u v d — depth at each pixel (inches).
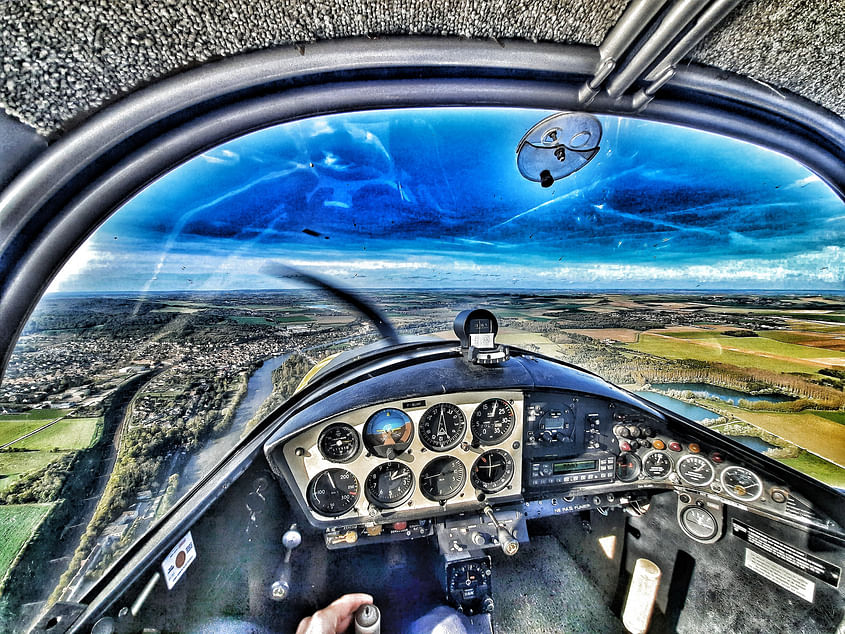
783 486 22.3
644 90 9.7
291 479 22.9
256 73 8.1
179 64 7.6
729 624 23.4
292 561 23.7
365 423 22.8
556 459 25.3
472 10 7.4
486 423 24.4
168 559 17.8
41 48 6.7
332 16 7.3
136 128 8.1
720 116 11.0
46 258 8.6
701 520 25.3
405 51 8.3
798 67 9.1
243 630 19.7
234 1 6.5
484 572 22.4
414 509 23.8
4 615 17.8
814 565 21.2
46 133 7.7
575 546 29.1
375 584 24.1
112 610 15.8
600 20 7.6
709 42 8.2
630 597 24.2
